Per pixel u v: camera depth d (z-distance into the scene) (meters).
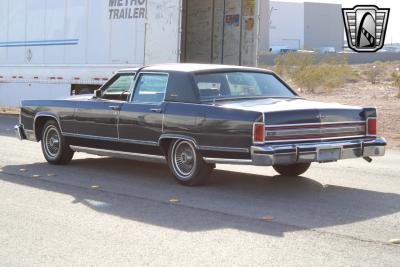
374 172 9.99
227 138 7.54
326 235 5.99
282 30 104.44
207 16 18.02
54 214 6.89
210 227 6.30
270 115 7.30
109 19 17.48
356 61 61.56
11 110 25.62
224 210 7.04
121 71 9.20
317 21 105.12
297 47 104.50
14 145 13.20
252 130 7.27
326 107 7.87
